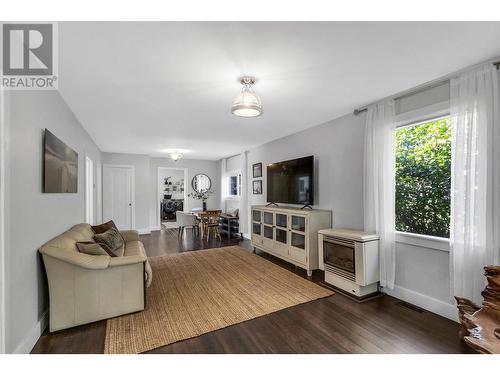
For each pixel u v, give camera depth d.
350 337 1.96
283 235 4.02
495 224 1.88
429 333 2.02
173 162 7.88
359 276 2.69
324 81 2.31
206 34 1.58
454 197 2.14
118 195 6.70
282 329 2.09
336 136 3.52
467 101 2.06
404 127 2.73
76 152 3.28
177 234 6.85
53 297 2.01
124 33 1.56
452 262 2.15
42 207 2.03
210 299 2.68
